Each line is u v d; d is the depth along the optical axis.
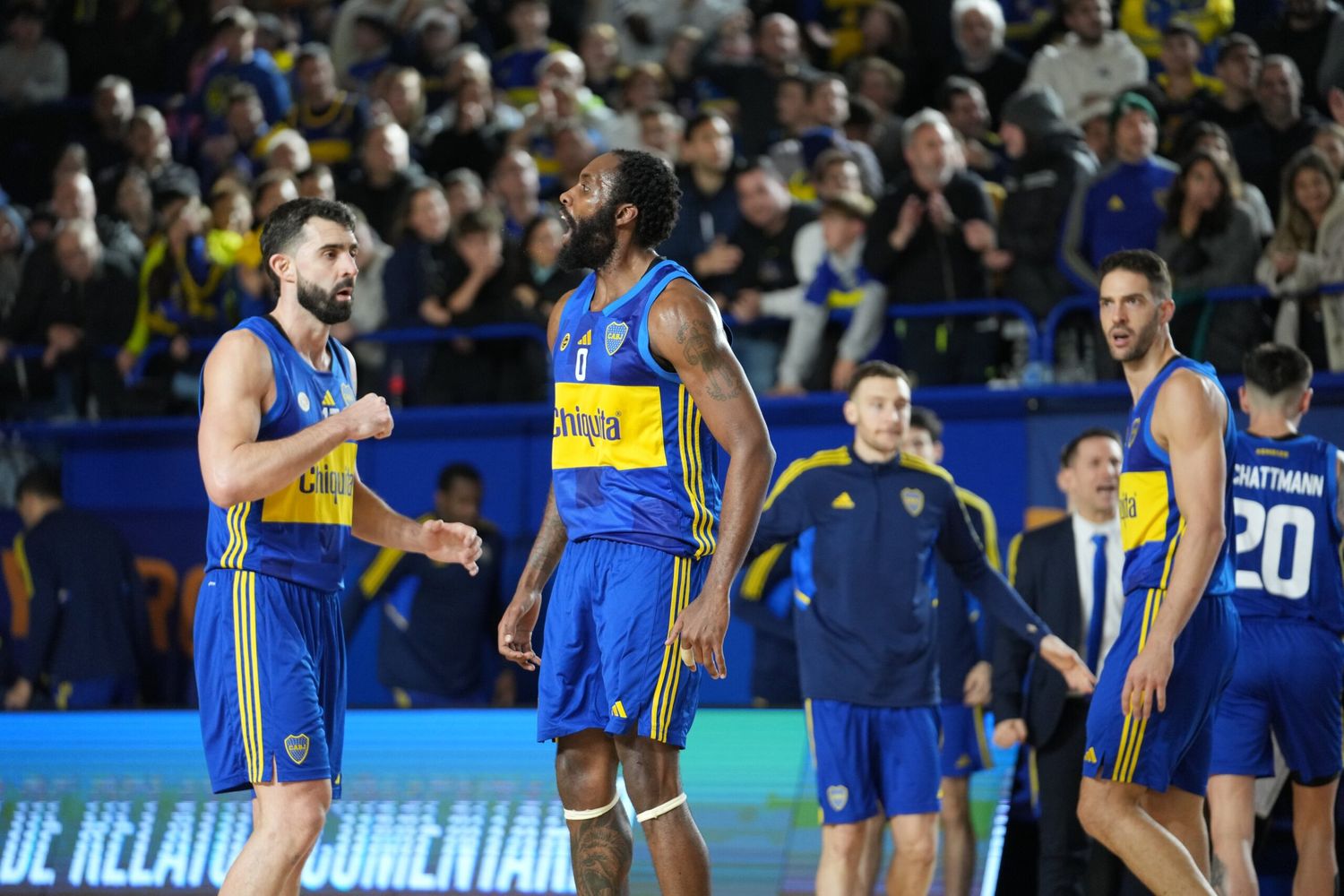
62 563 25.05
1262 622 17.50
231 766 13.98
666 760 12.90
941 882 20.06
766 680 22.59
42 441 27.81
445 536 15.31
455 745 20.92
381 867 20.86
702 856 12.86
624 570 12.80
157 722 21.77
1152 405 14.88
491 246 27.25
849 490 18.28
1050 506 23.72
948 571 20.38
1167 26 33.25
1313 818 17.52
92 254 29.62
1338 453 17.97
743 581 22.80
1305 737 17.39
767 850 19.78
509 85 36.88
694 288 12.79
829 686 17.97
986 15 32.75
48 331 29.78
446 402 27.38
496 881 20.30
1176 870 14.48
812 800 19.78
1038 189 25.36
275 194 28.28
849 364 25.17
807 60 36.25
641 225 12.98
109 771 21.75
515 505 25.89
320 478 14.28
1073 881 19.22
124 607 25.34
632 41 37.06
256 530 13.90
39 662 24.92
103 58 42.81
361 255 28.23
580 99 33.53
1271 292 23.44
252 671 13.79
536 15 36.84
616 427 12.84
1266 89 27.31
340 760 14.64
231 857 20.94
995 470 24.06
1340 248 23.23
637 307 12.74
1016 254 25.34
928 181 25.41
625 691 12.72
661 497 12.83
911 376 25.42
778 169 29.95
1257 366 18.19
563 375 13.19
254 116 35.62
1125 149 24.77
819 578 18.23
